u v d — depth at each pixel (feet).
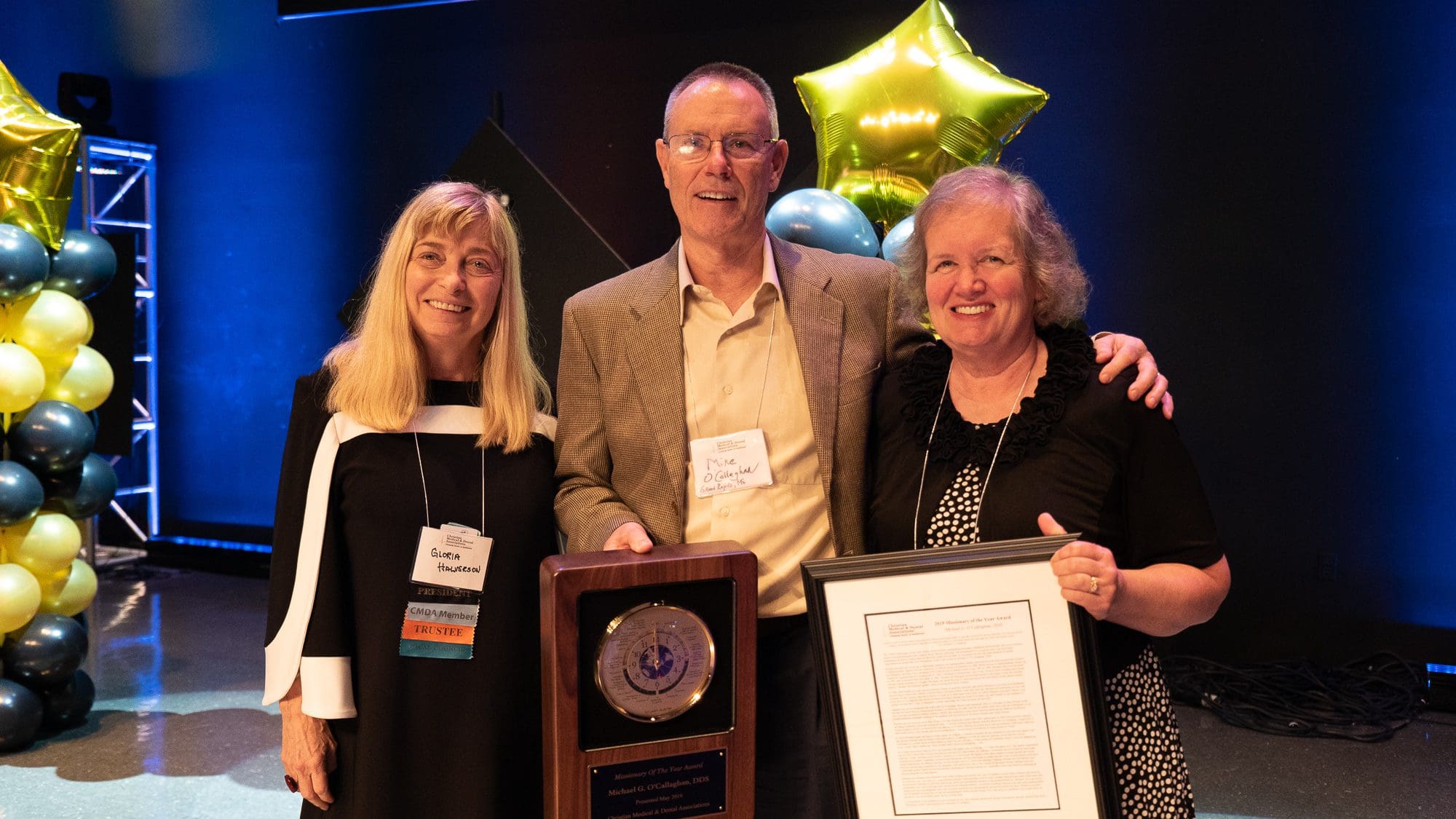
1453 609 14.94
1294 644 15.71
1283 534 15.75
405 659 6.16
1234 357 15.87
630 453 6.77
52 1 23.61
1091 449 5.47
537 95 19.84
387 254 6.45
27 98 13.30
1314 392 15.49
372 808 6.07
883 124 10.78
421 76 20.83
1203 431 16.11
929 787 4.98
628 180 19.29
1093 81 16.37
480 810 6.14
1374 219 15.03
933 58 10.75
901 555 5.01
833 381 6.63
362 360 6.44
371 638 6.18
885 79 10.79
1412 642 15.12
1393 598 15.24
